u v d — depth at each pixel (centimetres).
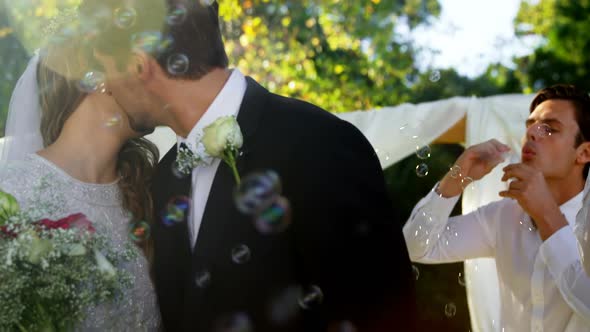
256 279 180
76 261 167
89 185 202
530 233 230
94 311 187
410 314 176
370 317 173
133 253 195
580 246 171
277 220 176
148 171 215
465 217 254
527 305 228
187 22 184
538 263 223
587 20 930
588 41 923
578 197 233
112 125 204
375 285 173
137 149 215
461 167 246
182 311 194
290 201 178
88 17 187
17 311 160
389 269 175
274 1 711
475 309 297
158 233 202
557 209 218
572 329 215
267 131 186
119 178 211
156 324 204
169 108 188
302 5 723
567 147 230
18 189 193
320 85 730
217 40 191
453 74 820
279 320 178
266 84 697
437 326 550
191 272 187
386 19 754
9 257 160
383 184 185
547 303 221
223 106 188
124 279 185
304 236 177
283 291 179
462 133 365
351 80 748
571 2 940
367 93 739
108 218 202
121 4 183
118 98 190
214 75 189
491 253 248
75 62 201
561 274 210
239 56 681
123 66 185
